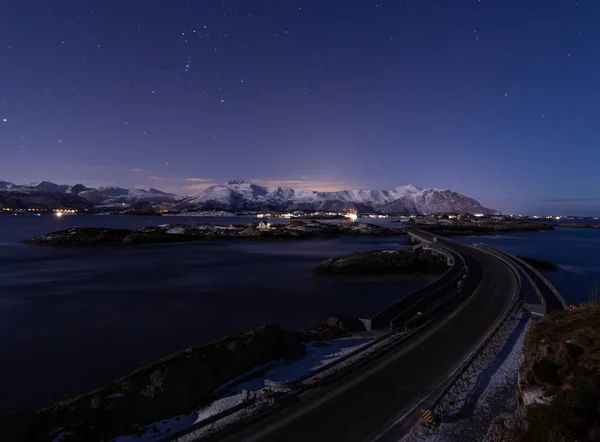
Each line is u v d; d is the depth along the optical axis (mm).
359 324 27500
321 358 21500
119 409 15023
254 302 41031
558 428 9125
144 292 46500
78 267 68188
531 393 12219
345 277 56938
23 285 51094
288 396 15734
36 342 27828
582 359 12367
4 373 22281
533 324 17578
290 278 56812
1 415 13438
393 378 17438
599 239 147750
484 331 24938
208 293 45719
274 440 12492
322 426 13320
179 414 15680
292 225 168750
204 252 94438
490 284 41312
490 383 16875
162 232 129000
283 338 22766
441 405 14742
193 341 28172
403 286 50500
